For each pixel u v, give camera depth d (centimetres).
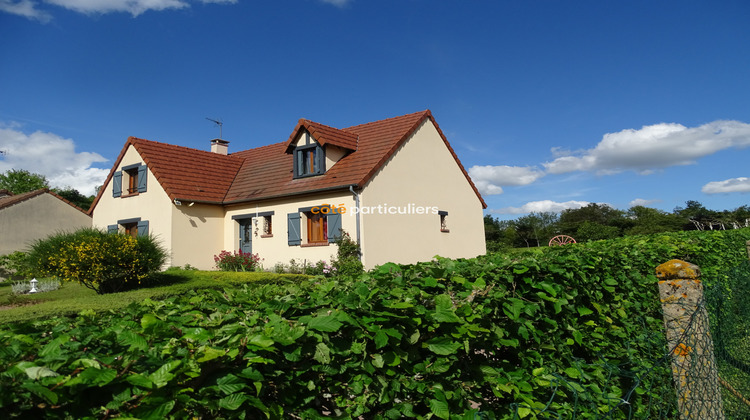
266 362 156
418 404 222
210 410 146
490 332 249
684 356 249
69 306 719
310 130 1519
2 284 1652
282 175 1677
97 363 133
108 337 157
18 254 1730
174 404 135
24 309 696
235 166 1944
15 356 136
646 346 360
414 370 213
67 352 142
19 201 1919
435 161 1691
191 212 1602
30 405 118
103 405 128
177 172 1669
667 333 263
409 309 218
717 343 319
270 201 1582
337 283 254
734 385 334
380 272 281
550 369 281
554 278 320
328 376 189
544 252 434
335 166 1534
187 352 149
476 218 1875
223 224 1711
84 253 1009
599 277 384
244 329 172
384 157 1441
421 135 1641
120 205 1756
